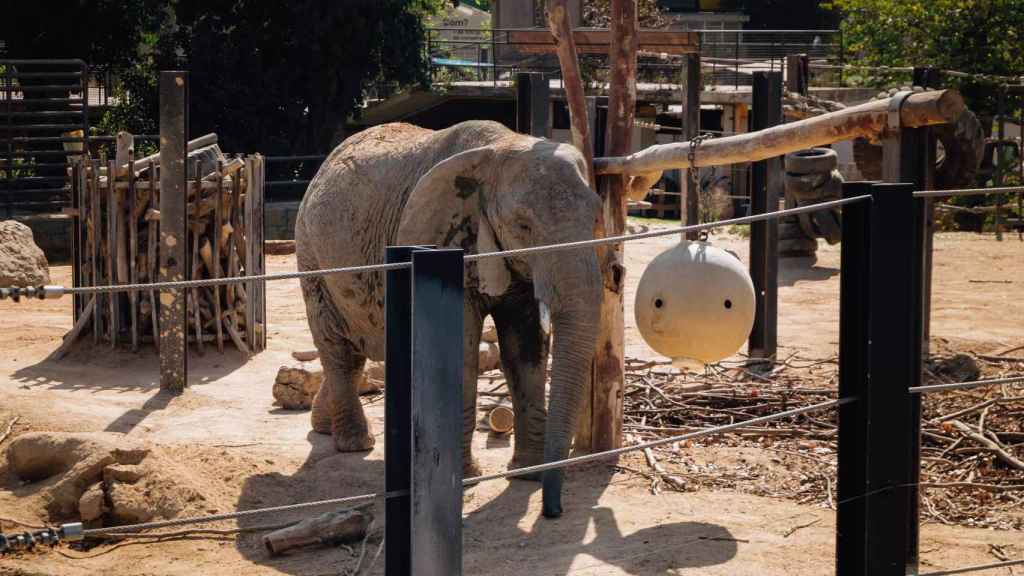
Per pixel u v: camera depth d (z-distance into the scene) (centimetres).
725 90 3136
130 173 1139
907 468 446
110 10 3183
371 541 657
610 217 824
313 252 840
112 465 708
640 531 661
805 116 1839
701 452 824
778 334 1312
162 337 1038
